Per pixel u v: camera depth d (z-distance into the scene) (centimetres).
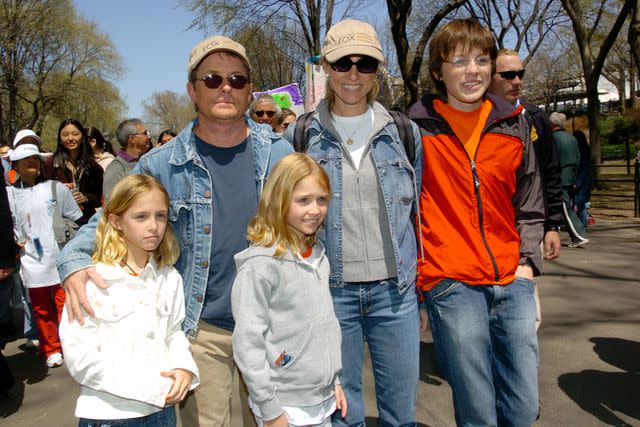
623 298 585
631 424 318
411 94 1222
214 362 229
